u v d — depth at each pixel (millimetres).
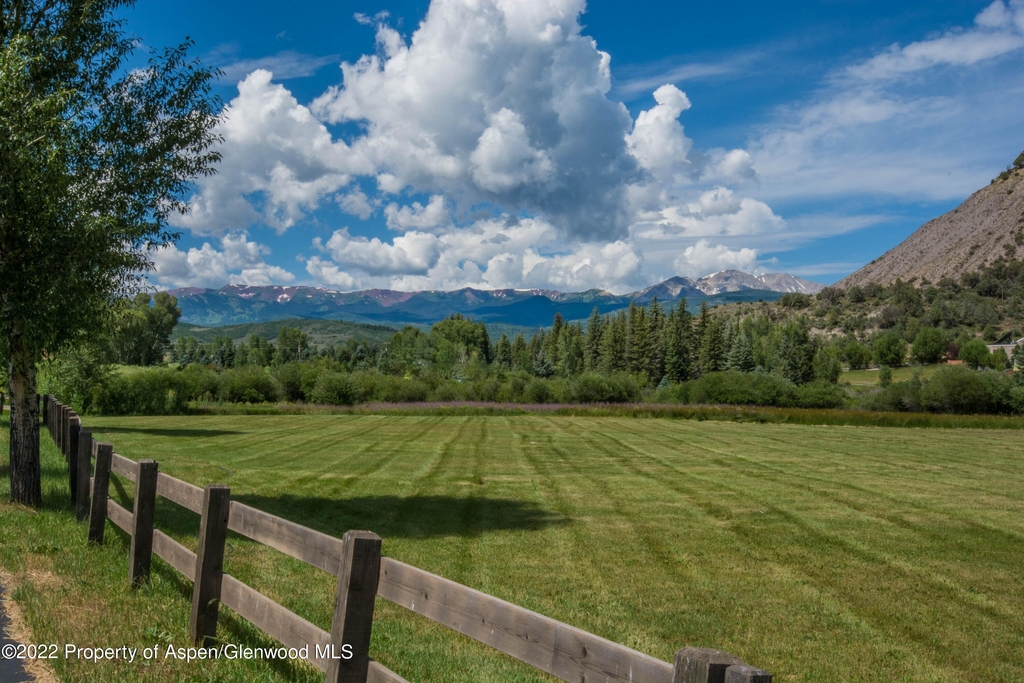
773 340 121000
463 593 2998
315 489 14812
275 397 54219
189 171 11516
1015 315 185500
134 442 23953
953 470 20828
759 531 11914
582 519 12625
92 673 4234
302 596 7117
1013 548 11023
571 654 2457
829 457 23906
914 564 9992
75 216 9859
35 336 9461
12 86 9156
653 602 8070
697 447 26922
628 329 110250
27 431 10336
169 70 11203
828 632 7301
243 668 4504
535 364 107312
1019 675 6301
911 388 53250
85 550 7281
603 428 37219
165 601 5723
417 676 5309
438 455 22750
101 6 10680
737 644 6898
